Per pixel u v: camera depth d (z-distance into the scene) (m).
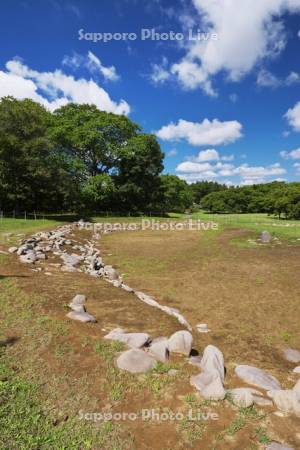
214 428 2.71
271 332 5.60
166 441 2.60
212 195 68.94
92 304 5.71
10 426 2.68
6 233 13.59
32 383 3.29
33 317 4.81
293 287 8.16
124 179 38.53
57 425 2.76
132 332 4.68
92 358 3.77
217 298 7.41
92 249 14.02
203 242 16.66
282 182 73.06
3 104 23.67
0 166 22.41
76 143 31.19
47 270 8.02
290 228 21.62
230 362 4.29
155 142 40.12
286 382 3.81
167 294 7.74
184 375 3.48
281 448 2.47
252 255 12.52
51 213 31.11
